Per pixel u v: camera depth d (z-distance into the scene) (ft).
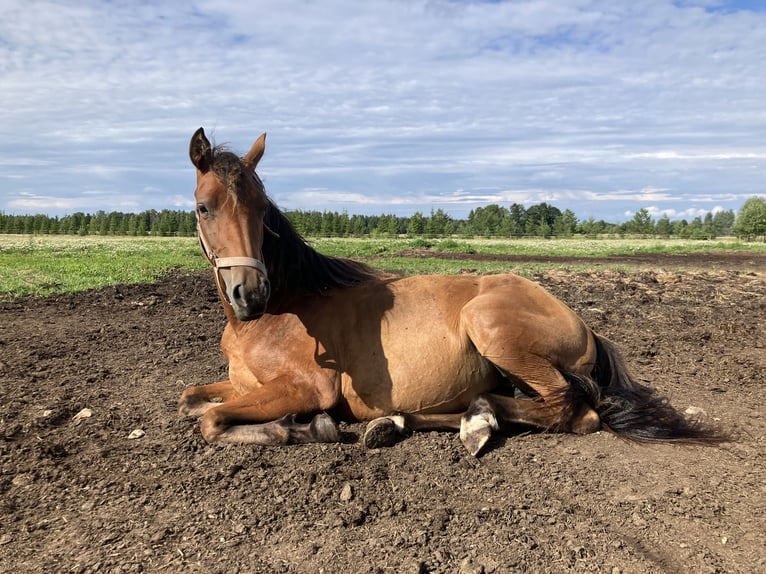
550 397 13.56
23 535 9.84
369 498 10.89
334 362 13.48
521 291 14.17
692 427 14.05
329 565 8.82
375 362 13.50
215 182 12.14
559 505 10.64
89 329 28.30
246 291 11.62
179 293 41.47
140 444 13.66
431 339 13.56
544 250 124.98
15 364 21.18
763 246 146.00
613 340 26.07
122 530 9.89
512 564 8.83
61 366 21.21
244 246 11.92
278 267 13.57
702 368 21.36
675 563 8.86
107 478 11.89
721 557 9.01
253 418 13.16
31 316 31.48
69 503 10.93
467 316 13.50
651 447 13.53
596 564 8.85
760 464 12.59
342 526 9.95
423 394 13.60
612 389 14.51
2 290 38.47
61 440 14.01
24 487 11.57
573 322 14.25
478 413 13.15
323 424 13.03
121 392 18.06
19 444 13.70
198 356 23.07
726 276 53.26
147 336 26.84
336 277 14.58
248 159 13.23
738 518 10.19
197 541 9.50
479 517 10.25
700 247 141.18
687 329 28.68
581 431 14.11
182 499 10.93
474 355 13.85
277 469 12.00
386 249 108.99
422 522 10.07
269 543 9.46
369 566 8.79
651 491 11.20
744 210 261.03
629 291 41.16
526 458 12.71
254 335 13.84
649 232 319.88
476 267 65.00
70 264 57.47
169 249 92.17
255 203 12.28
